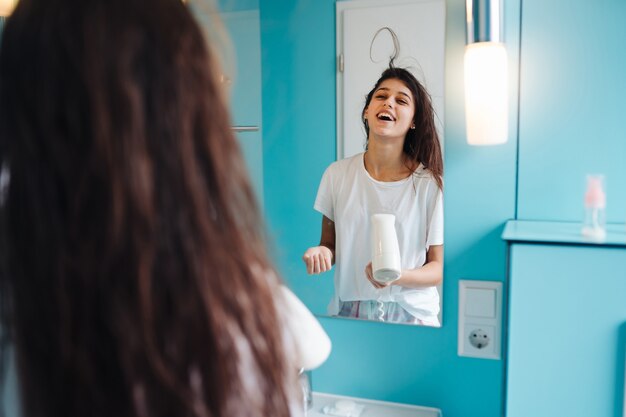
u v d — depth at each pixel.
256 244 0.46
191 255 0.38
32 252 0.38
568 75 0.93
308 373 1.17
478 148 0.99
